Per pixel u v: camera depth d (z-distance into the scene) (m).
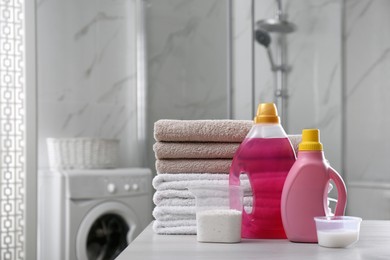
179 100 3.38
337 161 3.28
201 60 3.37
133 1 3.55
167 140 0.93
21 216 2.68
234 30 3.32
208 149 0.92
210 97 3.34
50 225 2.73
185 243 0.83
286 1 3.28
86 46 3.36
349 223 0.78
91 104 3.37
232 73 3.30
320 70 3.30
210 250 0.76
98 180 2.81
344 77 3.35
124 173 2.93
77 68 3.32
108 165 3.00
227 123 0.93
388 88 3.37
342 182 0.83
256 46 3.26
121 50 3.50
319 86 3.29
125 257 0.71
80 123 3.32
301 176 0.82
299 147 0.84
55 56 3.23
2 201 2.63
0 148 2.64
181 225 0.92
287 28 3.27
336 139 3.29
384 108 3.36
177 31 3.40
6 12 2.68
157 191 0.93
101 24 3.42
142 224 2.99
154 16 3.43
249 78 3.25
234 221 0.83
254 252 0.75
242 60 3.28
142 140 3.44
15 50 2.70
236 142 0.94
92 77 3.38
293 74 3.26
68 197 2.68
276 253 0.74
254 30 3.26
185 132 0.92
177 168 0.93
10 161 2.66
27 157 2.67
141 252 0.75
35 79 2.71
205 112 3.35
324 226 0.79
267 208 0.87
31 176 2.67
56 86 3.23
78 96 3.31
